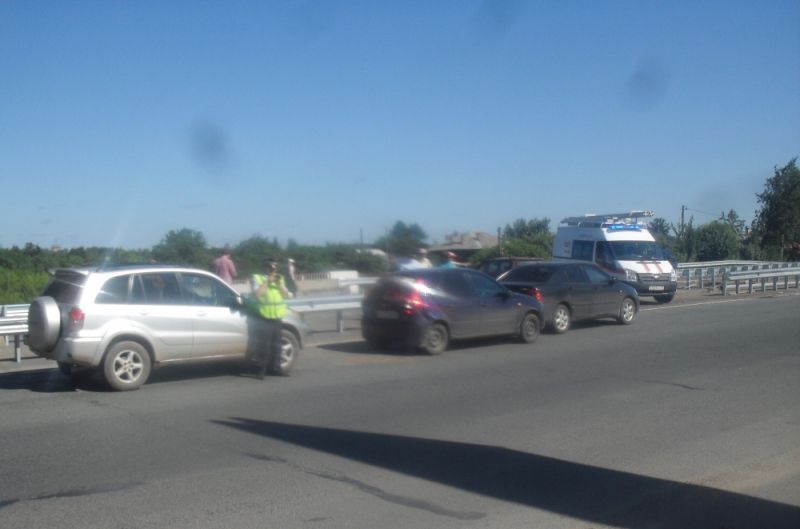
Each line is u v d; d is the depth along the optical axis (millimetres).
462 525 5742
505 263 22109
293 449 7758
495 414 9383
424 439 8203
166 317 10945
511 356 14016
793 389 10945
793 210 44062
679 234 51688
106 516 5855
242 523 5734
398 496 6375
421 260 19359
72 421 8891
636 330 17875
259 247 34125
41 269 30500
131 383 10695
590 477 6945
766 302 25375
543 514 6004
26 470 6992
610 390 10867
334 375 12078
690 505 6262
